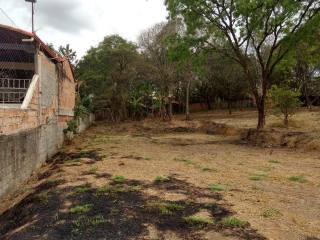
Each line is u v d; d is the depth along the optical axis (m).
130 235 5.36
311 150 14.16
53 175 10.30
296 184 8.67
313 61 20.00
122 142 20.38
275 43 18.16
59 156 15.15
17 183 9.53
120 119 43.81
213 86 43.78
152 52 35.19
